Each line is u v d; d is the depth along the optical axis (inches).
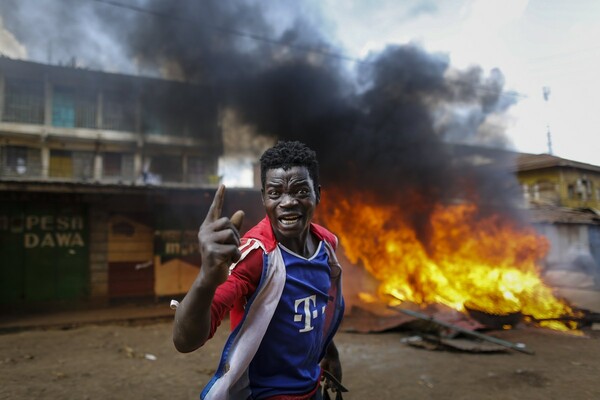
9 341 287.1
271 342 59.9
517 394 188.7
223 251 41.6
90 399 177.0
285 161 58.8
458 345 267.1
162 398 180.1
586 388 196.7
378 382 204.8
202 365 232.5
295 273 61.1
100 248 436.1
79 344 279.7
